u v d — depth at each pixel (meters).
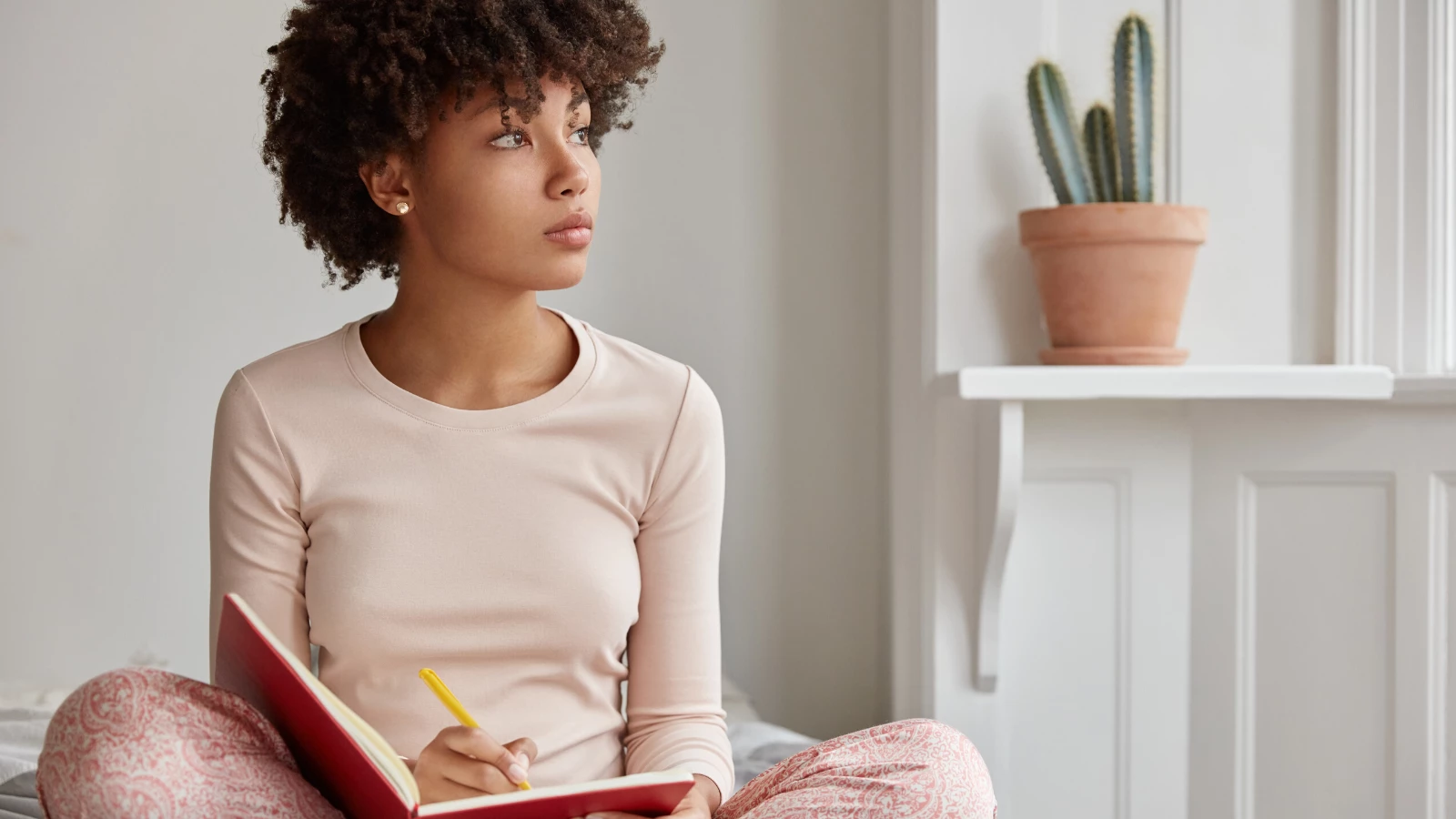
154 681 0.92
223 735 0.94
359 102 1.14
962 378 1.76
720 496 1.28
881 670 2.51
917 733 1.08
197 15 2.34
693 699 1.22
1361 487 2.01
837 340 2.49
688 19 2.45
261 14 2.36
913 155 2.17
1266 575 2.03
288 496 1.15
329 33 1.13
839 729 2.52
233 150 2.35
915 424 2.15
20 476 2.32
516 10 1.11
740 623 2.49
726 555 2.48
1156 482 2.00
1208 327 2.00
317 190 1.24
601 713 1.19
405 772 0.85
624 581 1.19
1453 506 1.96
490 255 1.11
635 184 2.44
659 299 2.45
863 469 2.50
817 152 2.48
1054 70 1.86
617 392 1.22
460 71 1.09
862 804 0.99
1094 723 2.00
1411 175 1.98
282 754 1.00
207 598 2.37
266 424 1.15
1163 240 1.79
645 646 1.24
